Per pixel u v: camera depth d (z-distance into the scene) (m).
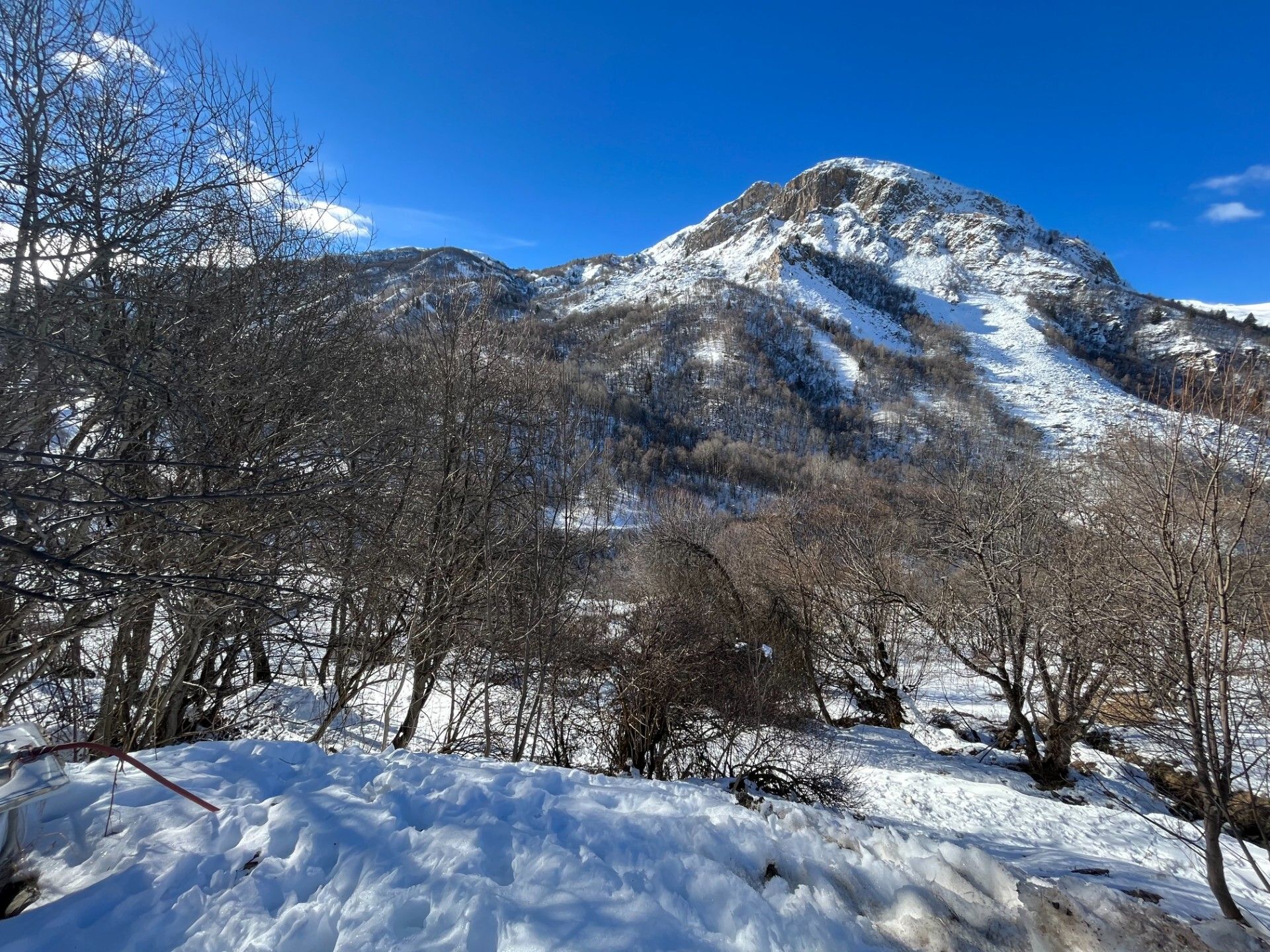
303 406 7.19
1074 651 10.64
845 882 3.60
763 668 12.08
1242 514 5.17
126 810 3.52
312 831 3.32
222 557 6.17
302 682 11.96
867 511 20.73
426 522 10.31
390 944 2.59
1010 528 12.23
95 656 7.66
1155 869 7.00
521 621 11.27
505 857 3.25
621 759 10.84
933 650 17.02
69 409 5.05
